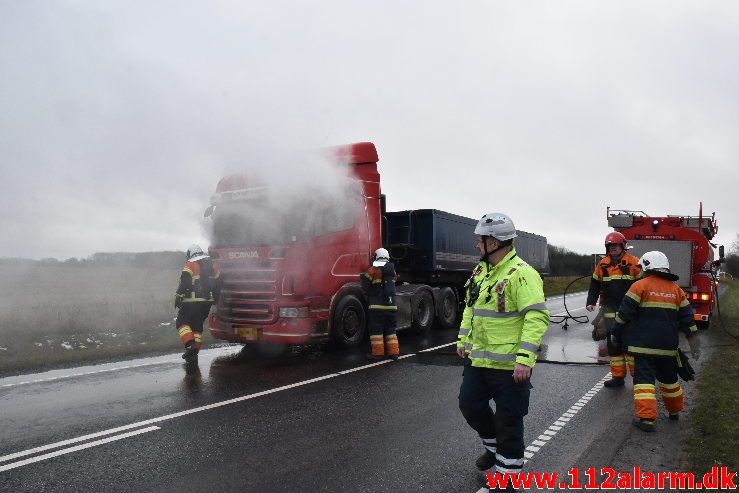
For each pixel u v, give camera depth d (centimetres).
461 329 407
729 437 477
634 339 532
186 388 667
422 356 892
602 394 654
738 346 969
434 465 426
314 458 439
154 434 496
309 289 871
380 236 1036
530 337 347
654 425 517
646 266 540
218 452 452
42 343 990
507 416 365
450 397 630
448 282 1372
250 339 866
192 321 848
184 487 384
